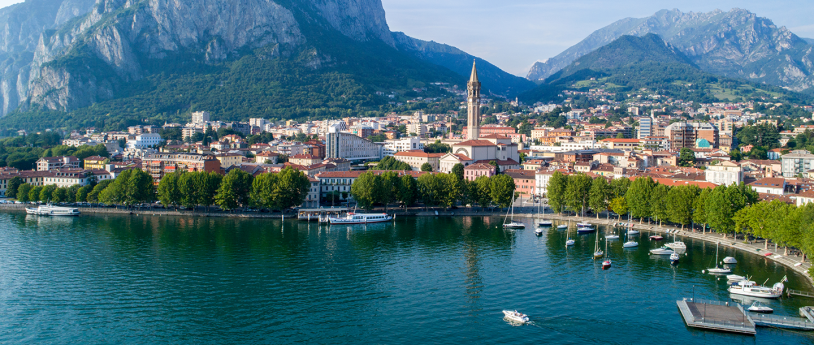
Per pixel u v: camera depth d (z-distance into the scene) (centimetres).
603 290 17800
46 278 18938
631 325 15062
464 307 16400
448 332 14688
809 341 14025
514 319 15300
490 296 17288
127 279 18862
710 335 14438
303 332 14750
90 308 16300
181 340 14312
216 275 19350
